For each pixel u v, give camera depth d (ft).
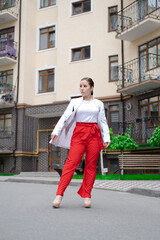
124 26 55.42
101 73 60.44
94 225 10.00
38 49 70.54
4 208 13.26
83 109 13.61
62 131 13.75
